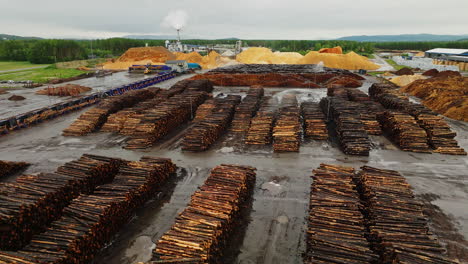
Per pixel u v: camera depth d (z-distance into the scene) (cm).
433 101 3700
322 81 5872
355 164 2067
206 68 9338
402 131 2345
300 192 1714
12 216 1190
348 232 1193
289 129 2408
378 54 15350
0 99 4344
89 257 1202
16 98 4266
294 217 1484
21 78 6594
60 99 4409
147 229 1408
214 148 2395
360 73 7194
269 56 10094
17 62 11262
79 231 1188
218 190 1480
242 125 2800
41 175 1574
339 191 1483
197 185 1809
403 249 1100
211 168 2038
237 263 1185
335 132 2750
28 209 1258
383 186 1520
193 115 3338
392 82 5597
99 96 4184
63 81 6134
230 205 1348
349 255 1076
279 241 1312
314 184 1584
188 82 4700
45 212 1345
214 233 1178
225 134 2730
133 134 2464
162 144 2500
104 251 1266
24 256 1040
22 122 2973
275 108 3127
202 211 1312
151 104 3316
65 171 1658
